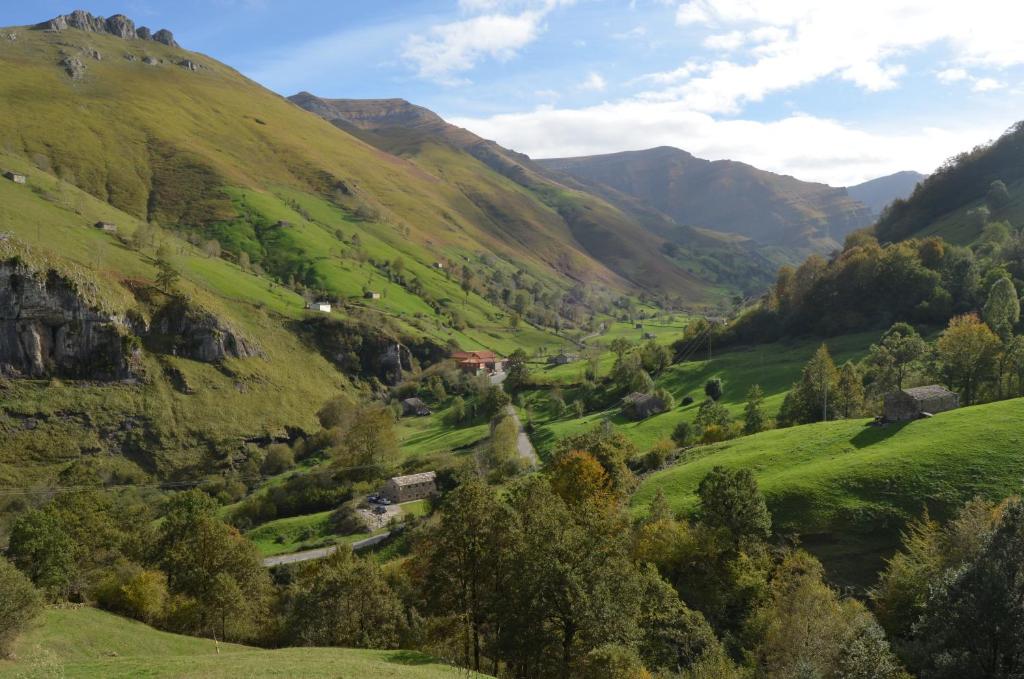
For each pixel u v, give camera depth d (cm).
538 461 12769
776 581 5353
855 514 6138
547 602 3878
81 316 16638
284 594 7469
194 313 18888
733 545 5828
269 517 12794
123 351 16962
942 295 14512
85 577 6334
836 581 5675
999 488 5834
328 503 13112
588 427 14050
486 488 4606
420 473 13212
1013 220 18988
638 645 4328
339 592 5338
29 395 15475
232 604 5775
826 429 8431
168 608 5894
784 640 4284
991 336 9500
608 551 4231
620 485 8219
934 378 9969
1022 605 3519
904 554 5541
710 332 19662
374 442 14962
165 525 7956
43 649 3950
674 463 9131
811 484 6656
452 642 4766
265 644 5841
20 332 15875
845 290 16688
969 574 3722
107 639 4662
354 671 3406
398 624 5400
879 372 10925
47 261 16762
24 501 12669
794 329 17300
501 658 4088
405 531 10594
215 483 15125
